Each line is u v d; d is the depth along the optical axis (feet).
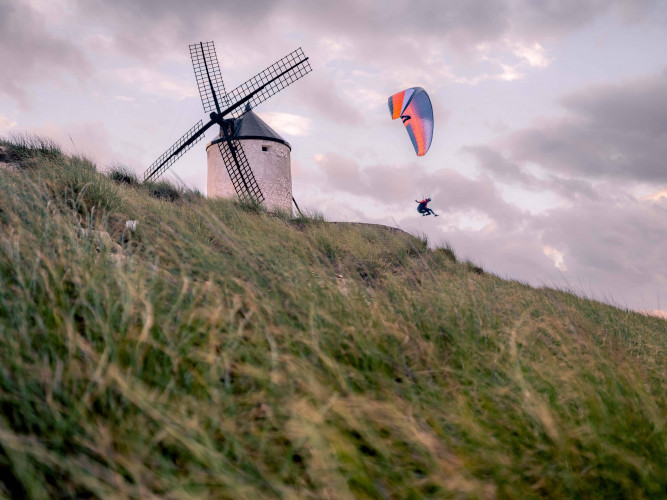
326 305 10.16
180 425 5.67
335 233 32.09
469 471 5.77
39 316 6.99
